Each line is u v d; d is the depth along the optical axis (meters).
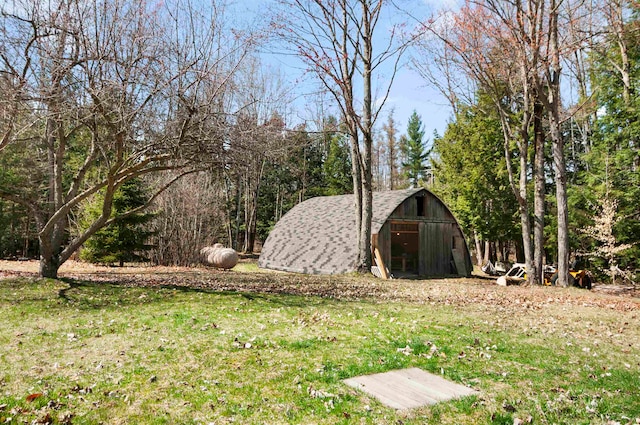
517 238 26.44
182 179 21.44
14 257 25.72
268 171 39.03
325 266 18.38
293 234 22.66
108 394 4.29
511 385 4.76
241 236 40.06
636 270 19.77
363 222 15.72
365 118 15.26
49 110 9.37
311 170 41.81
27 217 24.94
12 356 5.37
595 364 5.75
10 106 8.96
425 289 12.80
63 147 11.23
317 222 22.58
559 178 14.26
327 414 3.93
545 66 13.45
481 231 26.14
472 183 25.59
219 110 10.68
